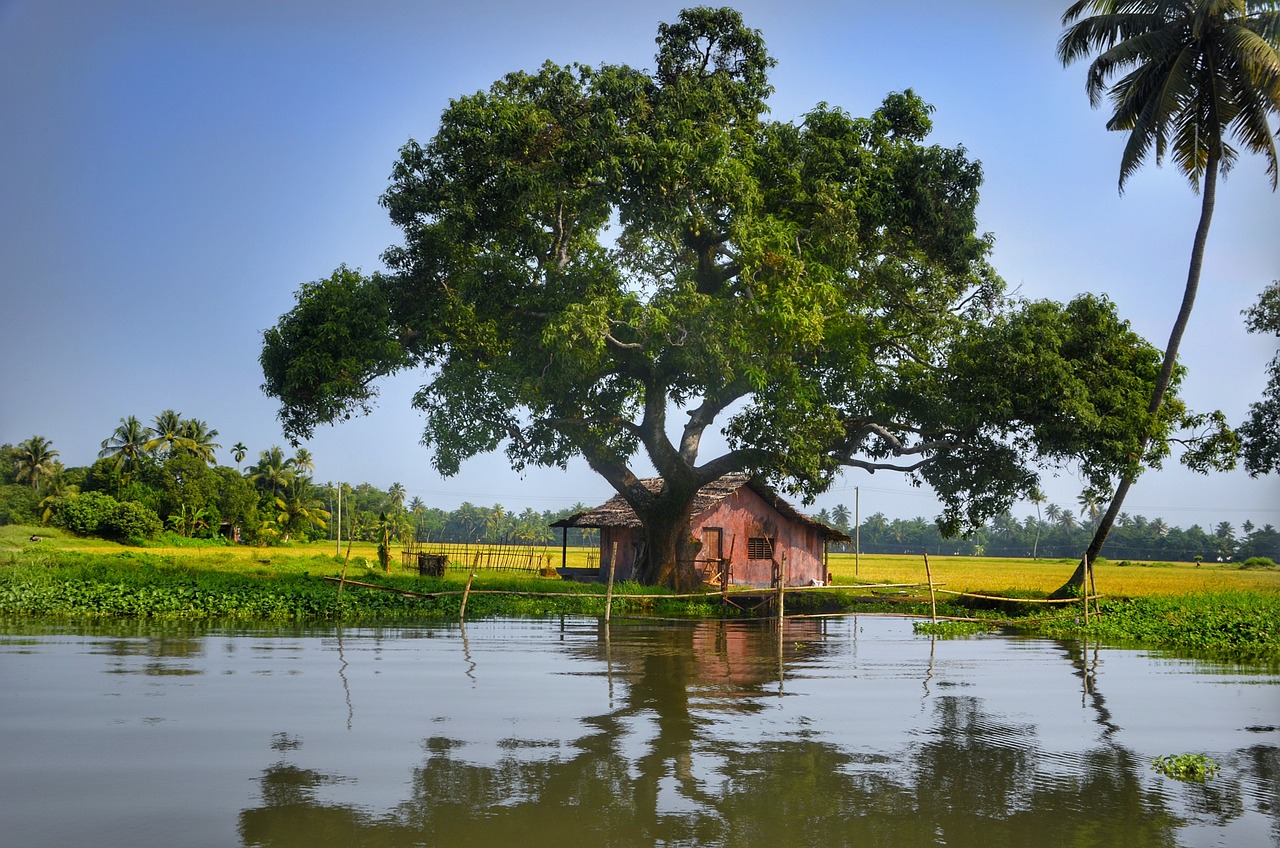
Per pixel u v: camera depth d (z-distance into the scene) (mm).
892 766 8102
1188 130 27969
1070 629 21922
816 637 19500
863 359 27438
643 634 18906
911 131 28547
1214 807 7043
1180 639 19391
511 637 17703
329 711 9977
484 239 28781
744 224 24844
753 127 28438
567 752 8344
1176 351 27750
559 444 29672
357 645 15891
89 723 9219
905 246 28922
